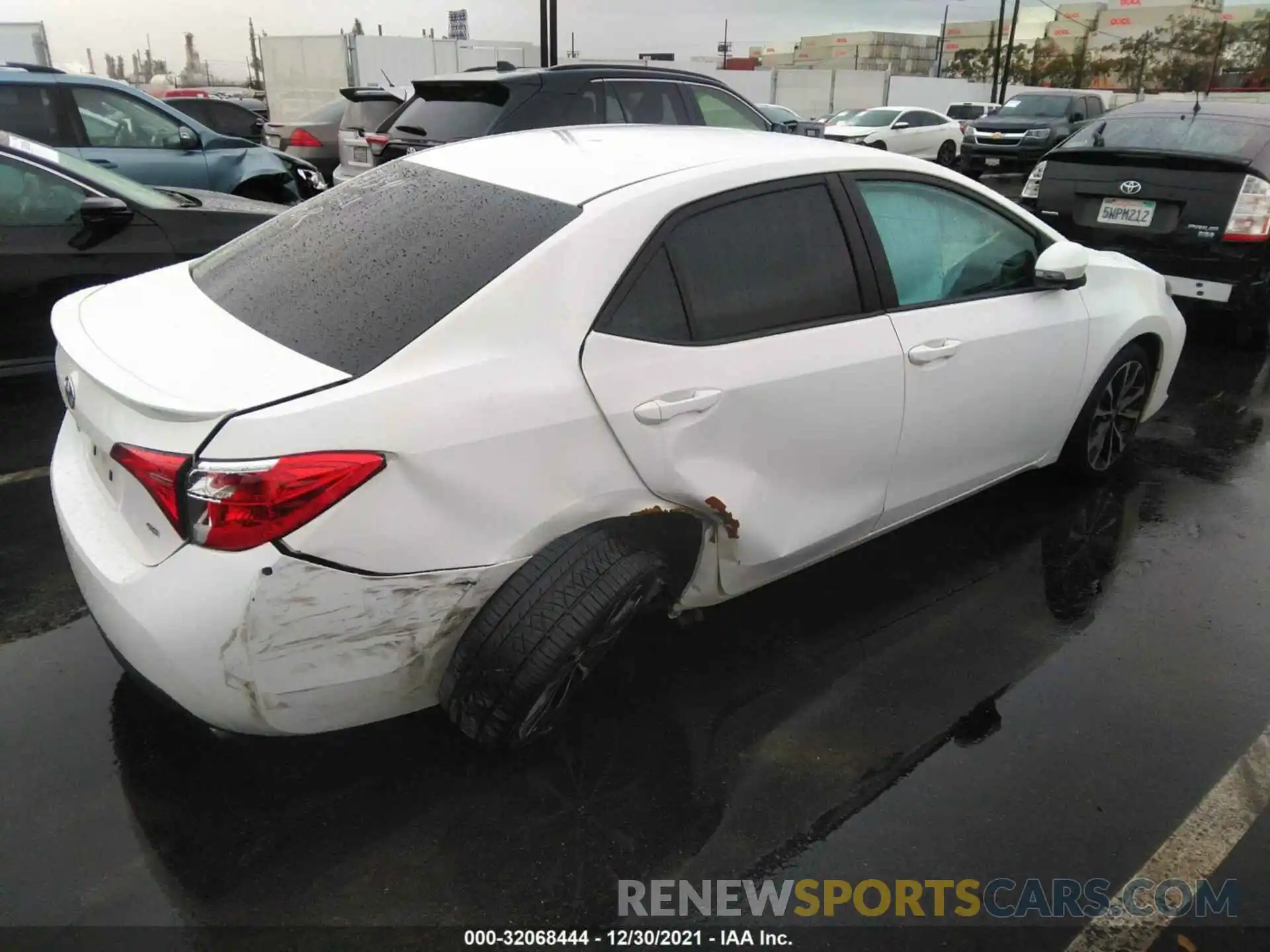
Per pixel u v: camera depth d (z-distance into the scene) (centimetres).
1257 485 436
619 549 229
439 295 222
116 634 210
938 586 344
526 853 224
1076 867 226
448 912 209
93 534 221
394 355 209
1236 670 299
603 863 223
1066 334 359
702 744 261
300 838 226
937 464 326
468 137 652
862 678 291
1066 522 394
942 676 293
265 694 202
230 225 532
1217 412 533
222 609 192
